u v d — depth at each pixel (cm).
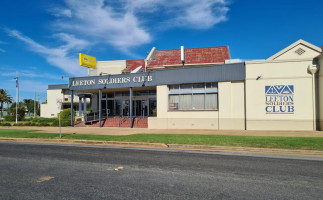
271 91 1794
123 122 2475
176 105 2073
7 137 1596
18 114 4325
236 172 649
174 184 545
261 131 1703
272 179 580
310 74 1723
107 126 2419
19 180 589
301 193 483
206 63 2728
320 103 1672
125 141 1275
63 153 987
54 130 2080
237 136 1379
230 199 451
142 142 1230
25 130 2144
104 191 500
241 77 1873
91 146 1198
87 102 4272
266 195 472
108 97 3020
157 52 3291
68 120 2564
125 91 2877
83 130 2025
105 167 720
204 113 1973
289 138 1241
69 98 4581
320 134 1452
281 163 760
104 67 3562
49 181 578
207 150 1036
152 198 457
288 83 1762
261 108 1812
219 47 3139
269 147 1012
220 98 1928
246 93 1848
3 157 911
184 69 2034
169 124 2070
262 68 1820
